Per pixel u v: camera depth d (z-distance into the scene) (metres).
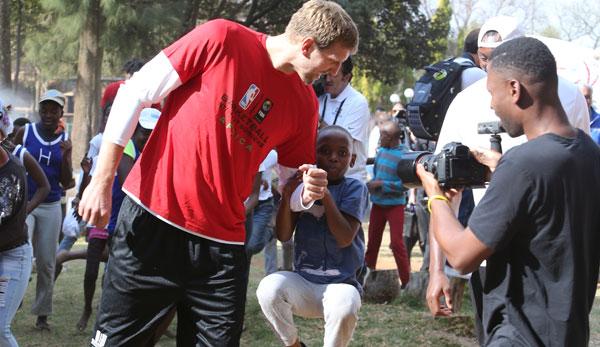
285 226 4.34
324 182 3.97
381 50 31.94
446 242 2.95
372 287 7.75
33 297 8.05
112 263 3.76
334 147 4.50
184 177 3.58
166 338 6.49
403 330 6.76
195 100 3.56
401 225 8.94
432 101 5.03
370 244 9.09
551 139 2.80
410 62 32.91
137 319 3.75
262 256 11.53
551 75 2.85
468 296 8.10
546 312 2.81
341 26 3.51
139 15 22.64
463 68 5.07
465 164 3.09
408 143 9.49
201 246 3.66
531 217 2.78
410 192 10.58
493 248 2.81
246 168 3.69
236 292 3.70
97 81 24.72
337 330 4.32
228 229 3.68
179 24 23.66
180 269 3.69
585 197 2.81
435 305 3.46
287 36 3.58
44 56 26.09
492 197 2.81
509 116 2.91
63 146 6.92
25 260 4.88
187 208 3.60
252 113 3.62
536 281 2.83
